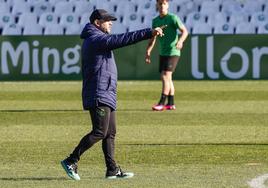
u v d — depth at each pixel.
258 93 67.81
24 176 28.94
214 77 83.00
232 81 81.75
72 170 27.75
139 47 83.12
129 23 93.81
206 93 68.25
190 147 36.78
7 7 96.00
